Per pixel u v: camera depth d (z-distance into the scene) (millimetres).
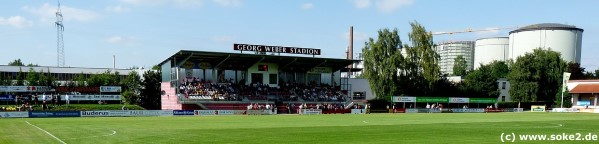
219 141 24000
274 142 23781
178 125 36594
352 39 107875
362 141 24547
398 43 93688
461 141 24938
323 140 24938
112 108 66500
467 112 84000
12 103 66875
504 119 51094
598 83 95688
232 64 79562
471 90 103500
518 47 147250
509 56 155000
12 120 43562
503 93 115312
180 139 24797
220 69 79625
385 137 26906
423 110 82688
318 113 71812
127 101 79000
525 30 144500
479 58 177375
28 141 23719
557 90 102688
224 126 35719
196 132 29422
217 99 72812
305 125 37719
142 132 29109
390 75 91062
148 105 80938
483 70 111375
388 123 41312
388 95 92125
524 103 99875
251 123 40469
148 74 82375
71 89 71625
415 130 32625
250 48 76062
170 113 60875
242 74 81375
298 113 70375
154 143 22828
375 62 92125
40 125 35594
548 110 92812
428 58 94062
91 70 106188
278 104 76688
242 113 66250
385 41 92812
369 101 86125
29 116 51875
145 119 47469
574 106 96750
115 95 74250
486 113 77000
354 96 96688
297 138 25906
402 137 26984
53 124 37000
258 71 81500
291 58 78125
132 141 23656
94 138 25094
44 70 100312
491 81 106500
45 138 25125
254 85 80500
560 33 137250
